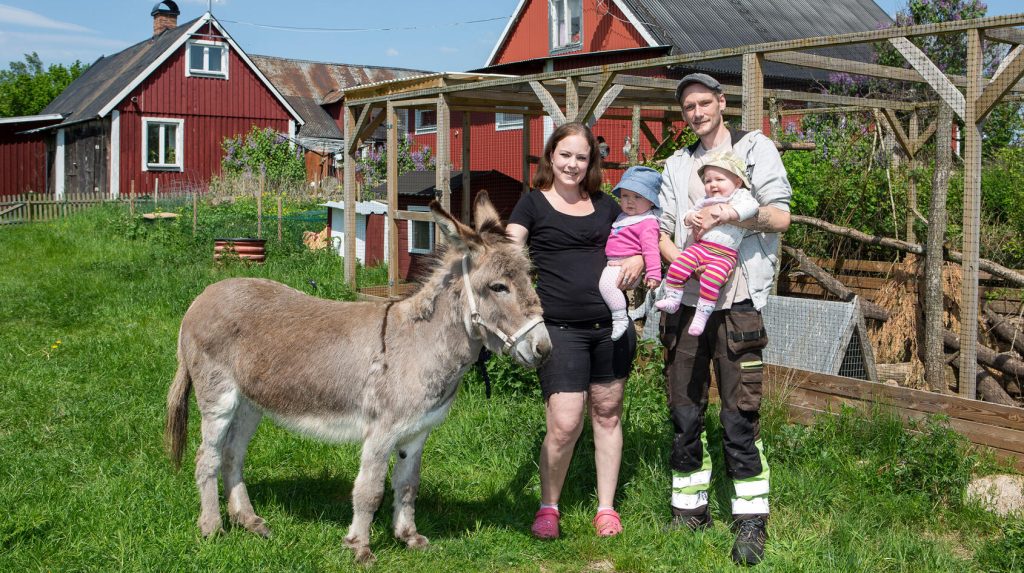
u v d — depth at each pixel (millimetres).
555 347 4246
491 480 5227
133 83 27125
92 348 8320
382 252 14578
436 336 3977
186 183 28609
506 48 24328
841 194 9977
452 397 4117
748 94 6520
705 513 4508
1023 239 8992
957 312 7867
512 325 3771
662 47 15977
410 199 13391
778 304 7270
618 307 4199
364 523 4027
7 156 31703
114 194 22750
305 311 4293
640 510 4781
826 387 5980
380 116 11445
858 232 8836
